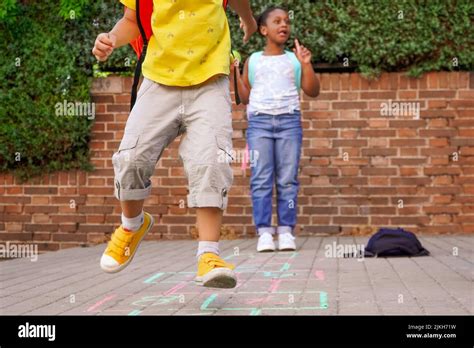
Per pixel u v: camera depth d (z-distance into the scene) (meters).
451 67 7.93
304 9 8.02
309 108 8.10
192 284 4.34
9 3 8.05
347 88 8.06
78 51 8.16
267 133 6.72
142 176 3.42
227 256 6.05
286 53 6.92
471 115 7.96
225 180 3.35
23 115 8.17
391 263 5.21
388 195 8.02
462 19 7.84
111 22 8.16
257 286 4.14
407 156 8.00
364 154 8.04
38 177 8.33
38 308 3.56
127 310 3.42
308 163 8.09
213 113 3.36
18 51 8.20
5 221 8.36
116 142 8.26
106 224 8.26
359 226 8.03
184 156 3.39
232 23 8.16
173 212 8.23
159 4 3.38
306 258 5.75
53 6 8.20
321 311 3.24
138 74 3.47
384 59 7.96
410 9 7.86
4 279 4.85
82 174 8.29
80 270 5.33
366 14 7.91
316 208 8.07
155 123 3.38
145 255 6.39
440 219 7.96
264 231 6.61
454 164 7.96
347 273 4.67
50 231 8.31
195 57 3.35
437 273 4.57
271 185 6.71
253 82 6.87
